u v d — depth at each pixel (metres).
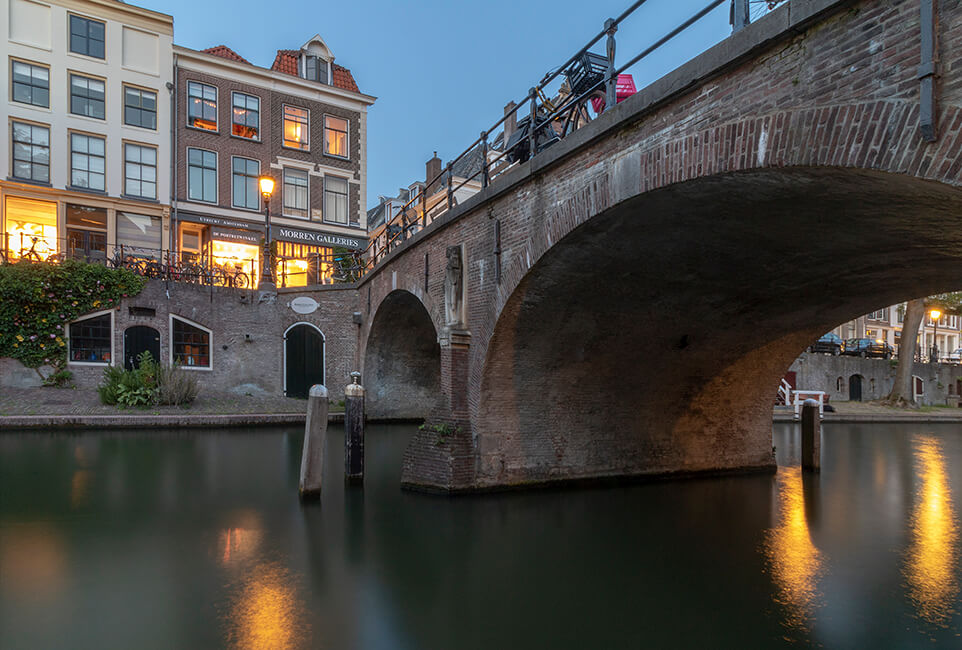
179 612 5.82
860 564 7.55
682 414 12.87
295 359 22.09
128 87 25.38
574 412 11.61
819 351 33.44
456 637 5.48
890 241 6.91
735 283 9.52
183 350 20.47
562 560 7.57
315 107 29.12
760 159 4.93
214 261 26.42
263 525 8.69
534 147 8.90
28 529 8.23
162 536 8.10
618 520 9.39
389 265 16.86
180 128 26.22
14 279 18.12
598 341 10.88
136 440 15.07
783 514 9.92
